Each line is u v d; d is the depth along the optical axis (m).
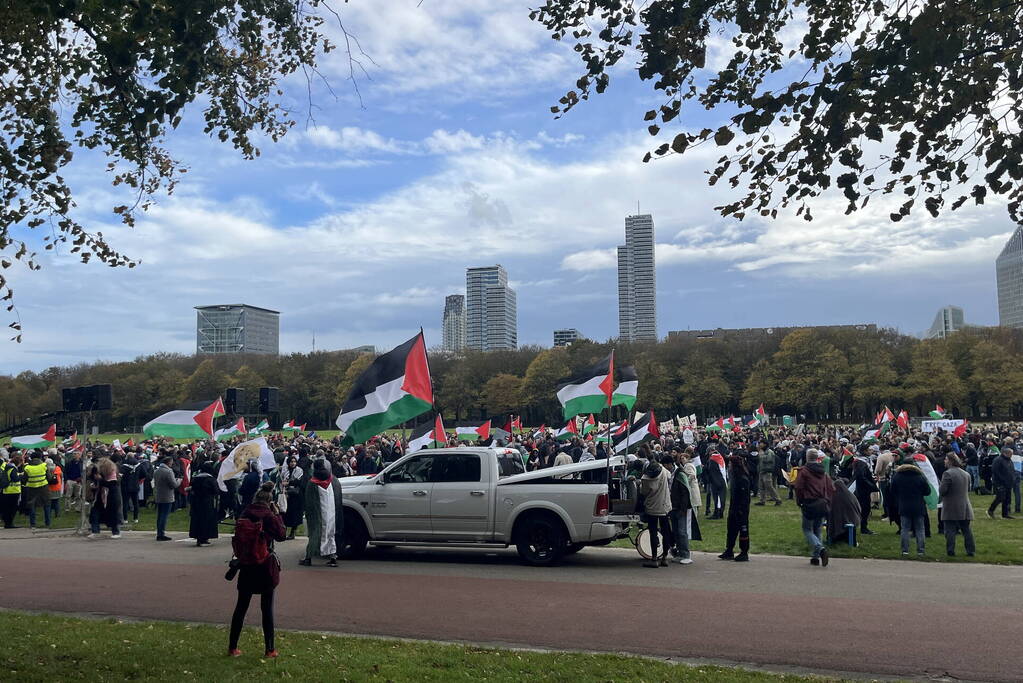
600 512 13.12
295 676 6.81
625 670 7.09
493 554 15.13
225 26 8.27
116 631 8.55
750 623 9.12
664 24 6.74
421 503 14.01
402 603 10.43
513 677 6.84
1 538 18.52
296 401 111.25
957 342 91.31
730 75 6.90
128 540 17.95
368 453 24.31
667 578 12.16
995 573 12.45
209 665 7.12
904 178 6.43
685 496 13.59
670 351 102.75
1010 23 6.02
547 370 103.69
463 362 114.06
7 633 8.36
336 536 13.95
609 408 17.94
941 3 5.77
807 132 6.25
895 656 7.77
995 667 7.40
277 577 7.69
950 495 13.86
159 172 10.26
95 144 9.63
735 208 6.74
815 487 13.27
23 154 9.10
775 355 91.94
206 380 111.75
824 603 10.16
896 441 26.42
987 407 91.12
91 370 116.31
